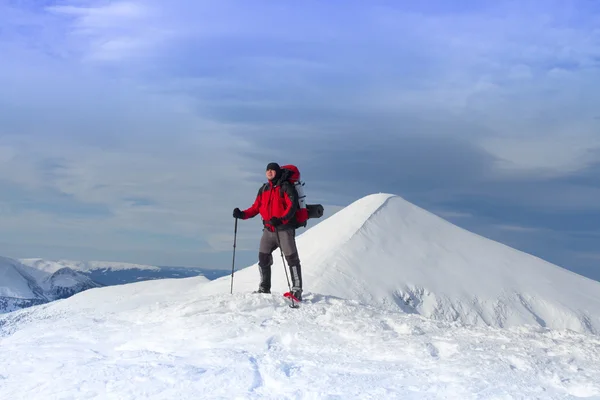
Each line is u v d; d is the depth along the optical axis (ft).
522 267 88.43
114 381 19.31
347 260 81.46
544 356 21.84
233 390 18.34
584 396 17.70
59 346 25.45
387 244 87.20
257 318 28.09
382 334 25.63
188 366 20.68
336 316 28.84
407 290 76.89
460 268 84.07
